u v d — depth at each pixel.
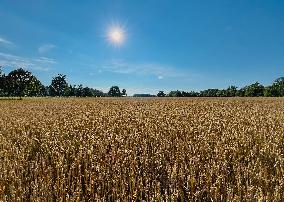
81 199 5.53
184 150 8.33
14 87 82.12
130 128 12.45
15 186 6.01
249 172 6.16
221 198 5.12
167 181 6.04
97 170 6.49
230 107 28.17
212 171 6.19
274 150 8.14
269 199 4.97
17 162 7.43
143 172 6.52
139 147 8.77
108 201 5.52
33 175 6.70
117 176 6.12
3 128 14.64
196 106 29.48
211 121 14.47
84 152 7.98
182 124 13.43
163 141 9.39
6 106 37.22
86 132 11.57
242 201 4.95
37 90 89.44
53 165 7.41
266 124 13.86
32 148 9.80
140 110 23.02
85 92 124.88
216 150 7.81
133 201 5.23
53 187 5.83
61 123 15.09
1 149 9.48
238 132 11.11
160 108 25.95
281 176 6.12
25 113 24.61
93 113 20.88
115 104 35.69
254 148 8.38
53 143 9.62
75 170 6.91
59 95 125.06
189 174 6.38
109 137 9.88
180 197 5.57
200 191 5.42
